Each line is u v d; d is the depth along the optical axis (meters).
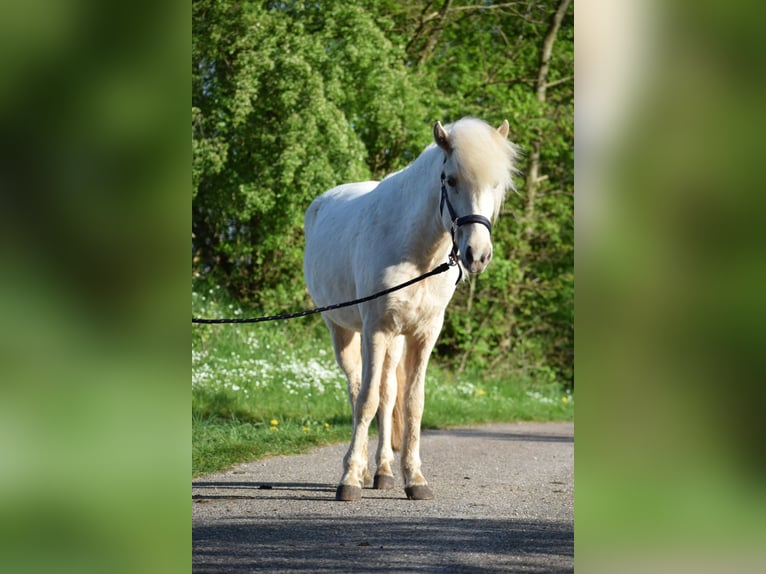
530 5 22.03
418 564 4.62
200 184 17.52
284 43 16.88
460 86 21.50
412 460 6.86
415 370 6.89
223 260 19.08
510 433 12.17
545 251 22.30
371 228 6.79
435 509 6.29
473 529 5.59
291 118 16.45
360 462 6.74
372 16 18.97
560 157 22.55
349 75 17.78
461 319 20.80
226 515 5.88
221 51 17.06
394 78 18.17
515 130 21.02
